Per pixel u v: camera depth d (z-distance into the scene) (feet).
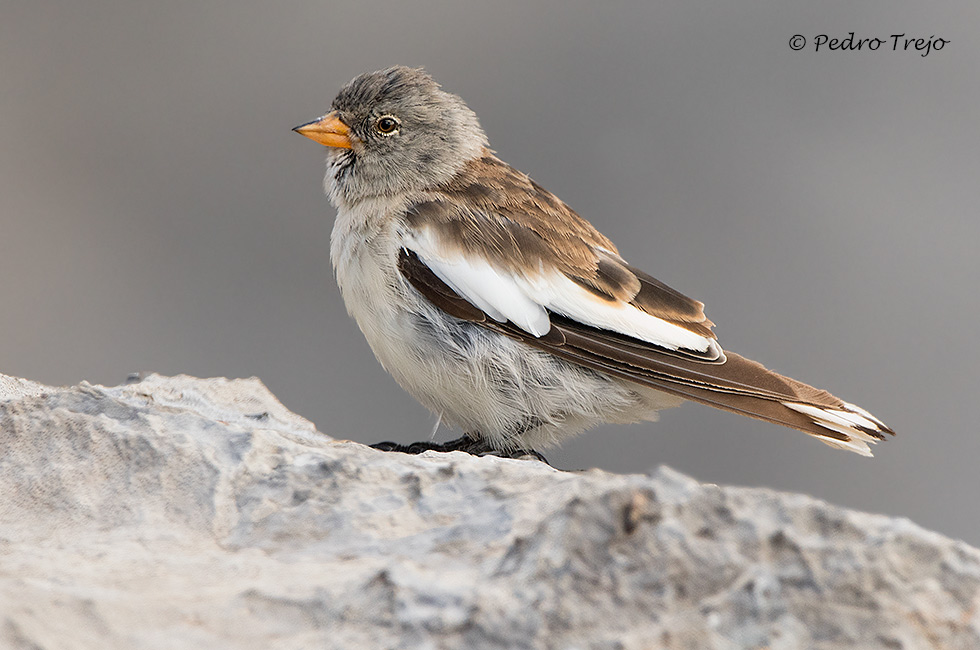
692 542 10.44
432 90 13.32
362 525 12.58
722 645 9.78
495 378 13.23
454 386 13.23
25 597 10.25
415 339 13.23
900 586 10.12
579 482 12.12
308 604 10.47
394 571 10.76
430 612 10.27
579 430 13.26
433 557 11.48
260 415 13.07
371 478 12.88
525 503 12.30
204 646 9.95
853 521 10.65
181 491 12.88
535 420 13.24
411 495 12.87
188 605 10.49
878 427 13.19
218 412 13.09
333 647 10.02
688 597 10.16
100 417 12.92
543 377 13.23
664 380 13.20
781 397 13.19
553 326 13.21
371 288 13.24
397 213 13.25
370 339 13.25
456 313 13.21
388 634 10.16
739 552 10.37
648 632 9.91
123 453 12.90
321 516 12.85
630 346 13.21
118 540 12.67
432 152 13.30
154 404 12.99
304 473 12.89
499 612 10.14
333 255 13.28
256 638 10.13
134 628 10.09
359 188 13.30
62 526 12.87
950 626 9.88
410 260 13.23
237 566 11.65
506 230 13.24
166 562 11.85
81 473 12.89
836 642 9.77
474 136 13.34
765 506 10.80
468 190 13.28
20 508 12.88
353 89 13.32
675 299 13.25
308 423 13.09
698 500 10.77
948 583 10.16
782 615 9.93
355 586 10.66
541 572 10.42
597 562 10.44
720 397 13.20
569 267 13.24
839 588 10.07
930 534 10.56
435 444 13.28
